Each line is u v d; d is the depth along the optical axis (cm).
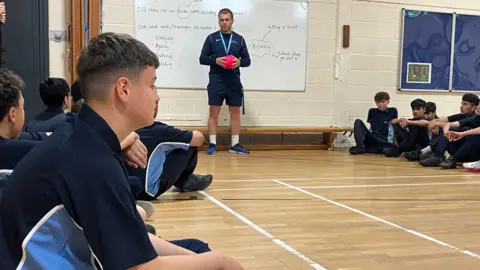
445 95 666
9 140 151
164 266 91
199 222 252
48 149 87
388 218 267
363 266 189
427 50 652
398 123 555
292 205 294
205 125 588
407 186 363
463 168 466
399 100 651
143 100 94
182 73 575
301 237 228
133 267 84
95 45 92
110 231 83
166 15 564
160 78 570
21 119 159
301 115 620
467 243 223
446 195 331
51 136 91
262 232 235
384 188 354
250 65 595
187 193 325
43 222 85
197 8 572
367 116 641
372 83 640
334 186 358
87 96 92
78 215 83
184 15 569
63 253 88
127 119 94
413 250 211
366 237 230
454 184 375
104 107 92
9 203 86
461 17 660
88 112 91
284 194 326
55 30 539
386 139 577
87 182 83
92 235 83
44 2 529
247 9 588
